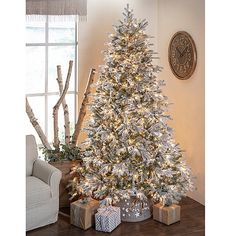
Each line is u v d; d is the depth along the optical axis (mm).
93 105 4586
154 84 4473
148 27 5723
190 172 4695
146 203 4668
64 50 5570
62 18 5324
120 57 4449
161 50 5660
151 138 4434
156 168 4367
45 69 5508
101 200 4637
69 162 4957
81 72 5512
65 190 4984
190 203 5086
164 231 4363
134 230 4395
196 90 4965
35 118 5125
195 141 5027
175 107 5387
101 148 4527
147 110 4359
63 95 5230
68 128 5262
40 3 5207
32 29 5379
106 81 4488
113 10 5574
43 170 4594
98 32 5543
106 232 4340
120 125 4301
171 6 5395
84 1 5344
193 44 4914
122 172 4227
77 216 4445
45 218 4441
